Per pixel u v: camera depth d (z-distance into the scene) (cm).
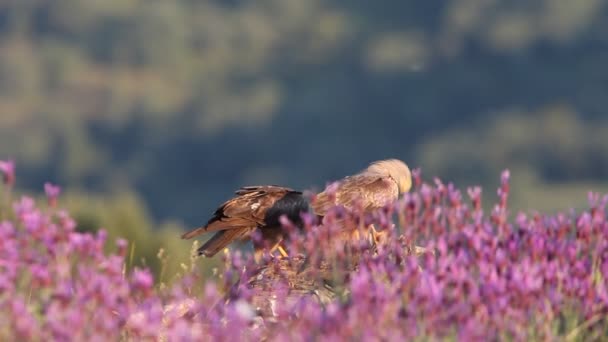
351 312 1123
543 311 1230
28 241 1185
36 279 1143
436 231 1348
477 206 1359
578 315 1285
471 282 1202
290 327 1205
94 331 1109
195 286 1533
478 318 1173
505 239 1360
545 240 1362
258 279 1496
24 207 1204
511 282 1211
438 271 1215
